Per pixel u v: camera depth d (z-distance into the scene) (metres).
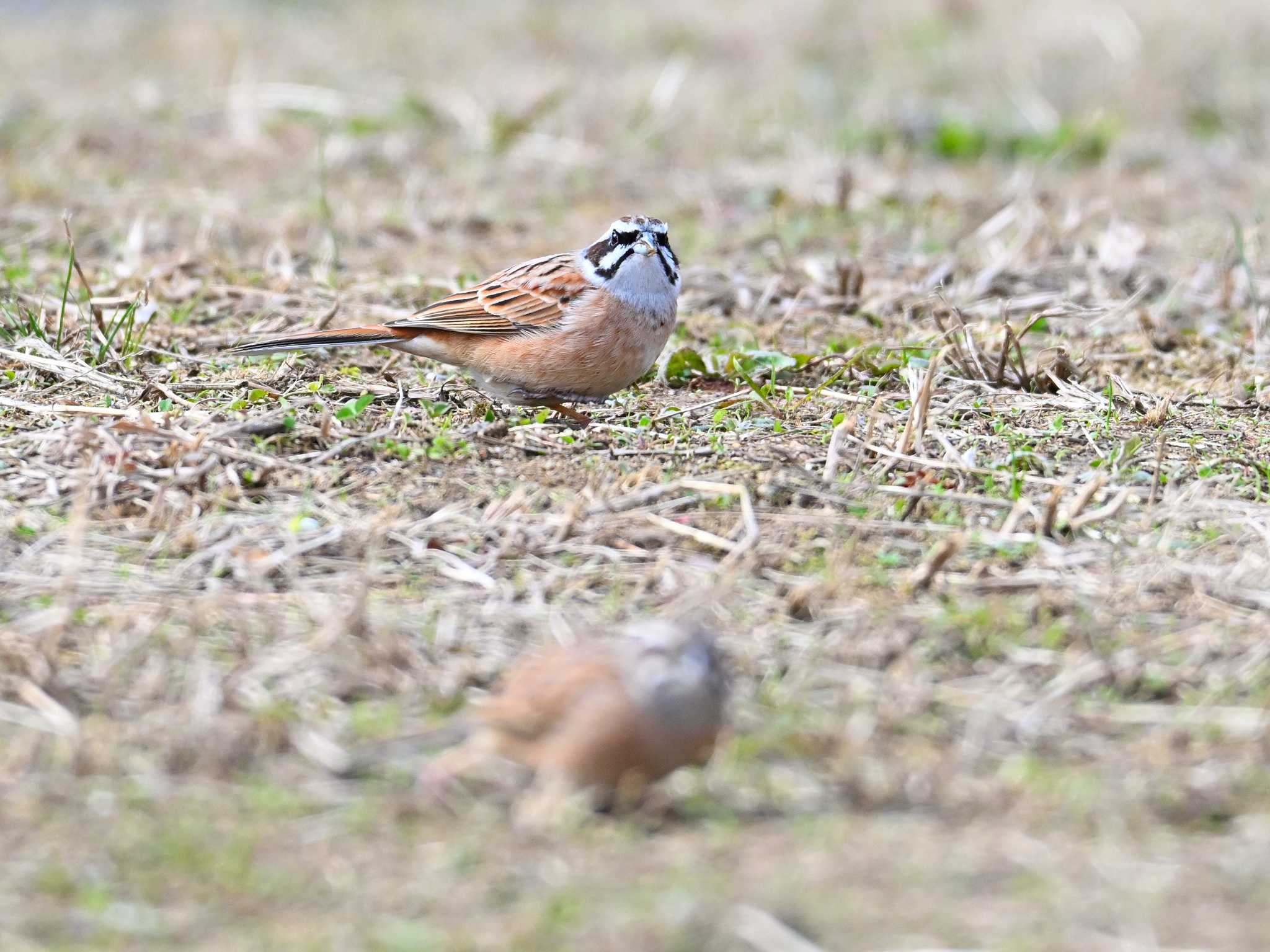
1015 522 10.48
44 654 8.41
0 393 13.08
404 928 6.59
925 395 12.06
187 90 28.02
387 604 9.32
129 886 6.86
